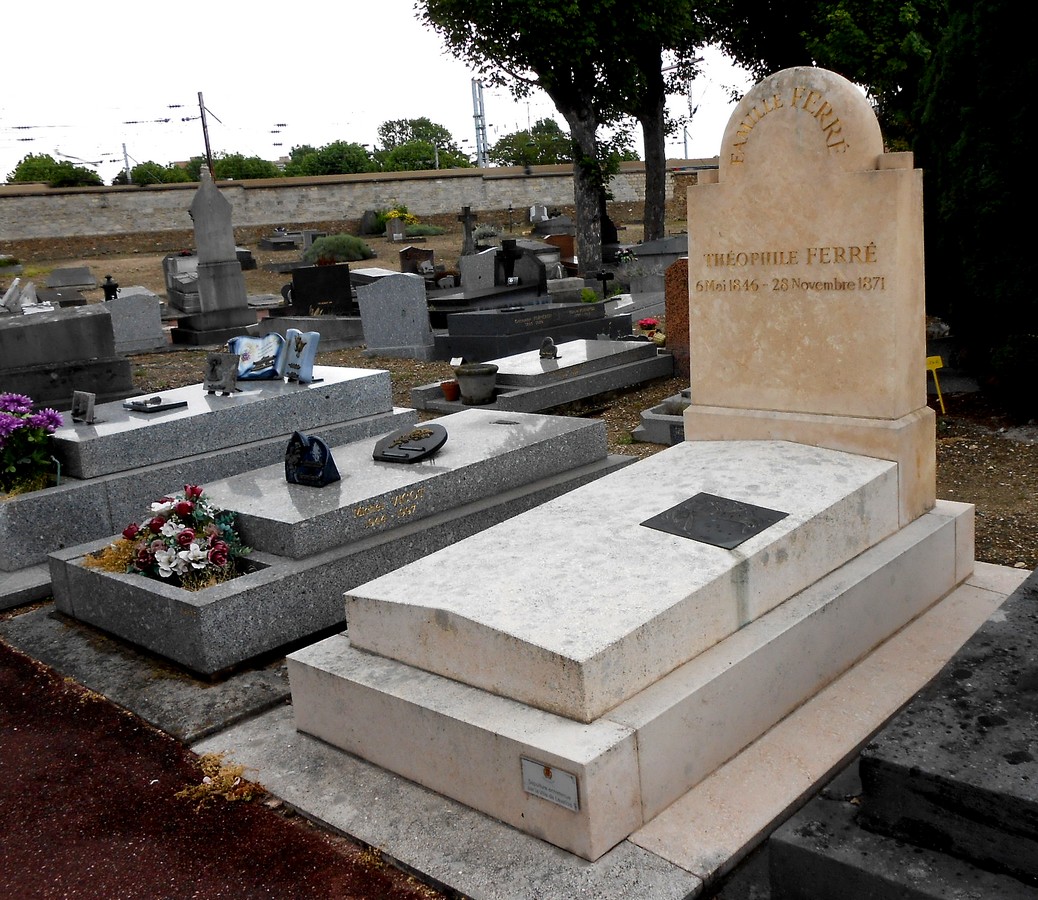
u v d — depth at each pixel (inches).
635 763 129.4
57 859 142.3
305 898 129.0
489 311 561.0
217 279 741.9
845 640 169.6
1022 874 102.9
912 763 109.4
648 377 466.6
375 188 1704.0
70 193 1489.9
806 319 195.0
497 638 138.8
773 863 116.9
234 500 227.9
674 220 1747.0
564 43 889.5
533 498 252.5
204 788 154.8
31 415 272.7
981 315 357.7
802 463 188.2
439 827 137.6
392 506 226.1
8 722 185.2
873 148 183.0
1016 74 318.0
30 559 260.1
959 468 307.3
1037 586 151.3
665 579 148.3
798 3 946.7
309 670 162.1
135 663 204.7
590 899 119.2
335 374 342.0
